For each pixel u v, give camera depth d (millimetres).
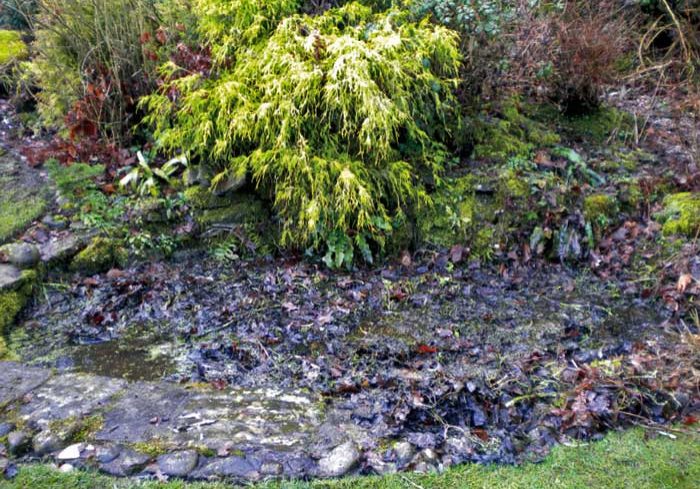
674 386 2455
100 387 2375
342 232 3533
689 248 3461
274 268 3521
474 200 3803
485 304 3268
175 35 4098
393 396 2410
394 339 2896
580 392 2412
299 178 3420
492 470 2023
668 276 3418
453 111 4094
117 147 3961
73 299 3139
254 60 3586
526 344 2875
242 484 1895
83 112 3814
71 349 2766
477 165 4016
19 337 2844
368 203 3377
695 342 2742
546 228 3686
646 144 4543
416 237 3725
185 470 1924
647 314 3195
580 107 4676
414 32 3721
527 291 3416
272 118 3404
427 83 3676
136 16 4031
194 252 3574
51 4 4020
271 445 2062
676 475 2020
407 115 3510
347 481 1926
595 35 4418
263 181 3588
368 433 2166
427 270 3572
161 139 3730
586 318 3143
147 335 2898
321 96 3389
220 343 2816
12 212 3514
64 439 2035
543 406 2389
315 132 3492
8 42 4859
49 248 3281
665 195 3990
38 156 3873
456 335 2947
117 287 3213
